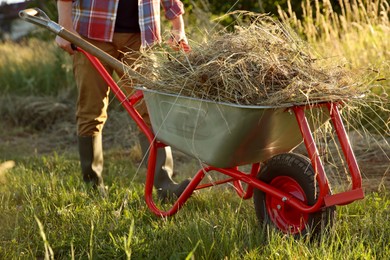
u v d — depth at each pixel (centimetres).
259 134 333
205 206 440
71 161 659
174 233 365
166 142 382
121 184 525
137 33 464
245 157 350
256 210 379
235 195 470
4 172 562
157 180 465
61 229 392
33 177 558
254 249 335
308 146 325
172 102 359
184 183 449
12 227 399
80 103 478
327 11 812
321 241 335
